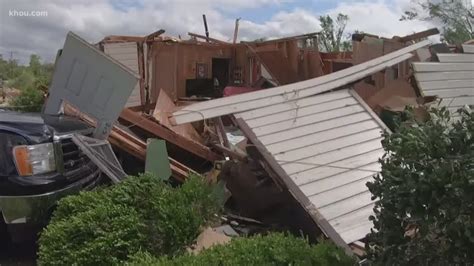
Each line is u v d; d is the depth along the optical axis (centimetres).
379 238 305
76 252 395
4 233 537
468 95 912
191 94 1584
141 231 410
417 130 288
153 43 1499
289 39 1380
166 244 413
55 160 519
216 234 479
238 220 603
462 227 264
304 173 540
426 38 1161
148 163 634
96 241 399
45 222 501
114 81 641
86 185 556
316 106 637
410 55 835
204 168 802
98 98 654
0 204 489
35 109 1255
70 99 674
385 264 300
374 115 660
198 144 796
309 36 1370
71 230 411
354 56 1252
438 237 279
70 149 555
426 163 277
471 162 262
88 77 656
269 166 559
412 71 884
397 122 328
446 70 906
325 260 341
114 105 643
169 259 381
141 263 351
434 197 266
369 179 555
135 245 402
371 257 323
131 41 1494
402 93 877
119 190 450
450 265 274
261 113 596
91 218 417
